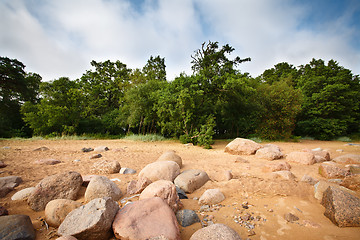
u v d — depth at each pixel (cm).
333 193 290
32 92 2662
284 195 362
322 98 2195
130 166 605
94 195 320
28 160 664
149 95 1886
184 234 241
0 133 1916
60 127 1980
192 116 1523
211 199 339
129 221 223
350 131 2611
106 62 3164
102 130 2338
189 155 885
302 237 236
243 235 240
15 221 217
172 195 302
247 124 2120
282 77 3081
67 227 218
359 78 2562
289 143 1538
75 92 2027
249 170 553
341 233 241
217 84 1661
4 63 2072
